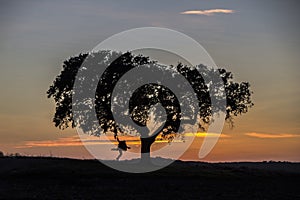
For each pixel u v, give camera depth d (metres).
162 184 74.50
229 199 61.66
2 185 71.12
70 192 65.19
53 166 84.19
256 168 95.50
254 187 73.94
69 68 93.12
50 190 66.75
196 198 62.00
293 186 75.81
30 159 90.31
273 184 78.06
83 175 80.06
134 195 63.41
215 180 80.94
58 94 93.00
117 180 77.38
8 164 86.38
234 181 80.62
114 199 60.09
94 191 66.38
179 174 83.75
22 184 72.25
